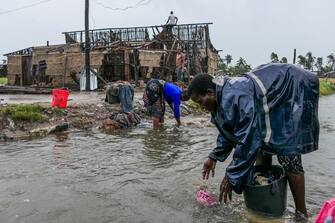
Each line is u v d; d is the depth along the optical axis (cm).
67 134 896
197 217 406
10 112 907
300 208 405
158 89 1009
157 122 1015
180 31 2672
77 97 1566
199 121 1154
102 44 2584
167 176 548
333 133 979
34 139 825
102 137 864
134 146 763
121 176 547
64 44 2662
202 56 2688
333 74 7181
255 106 372
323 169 590
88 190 484
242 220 398
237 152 375
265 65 401
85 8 2125
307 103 384
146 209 425
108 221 393
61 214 408
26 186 496
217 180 528
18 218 396
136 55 2231
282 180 395
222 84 396
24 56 2619
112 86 1235
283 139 375
